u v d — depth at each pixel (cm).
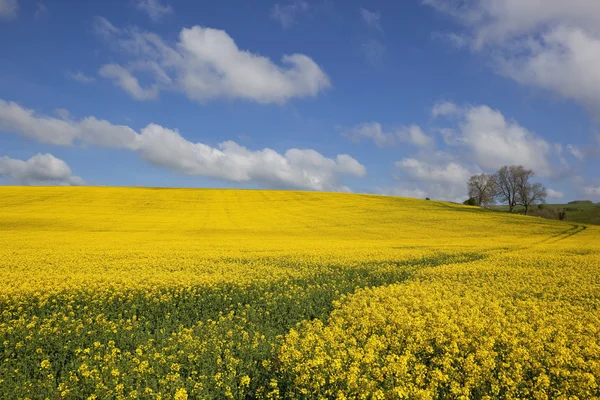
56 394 805
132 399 777
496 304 1393
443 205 7556
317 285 1861
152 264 2381
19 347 1059
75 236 3988
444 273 2166
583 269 2228
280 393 864
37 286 1661
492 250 3291
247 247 3378
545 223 5897
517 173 9212
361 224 5553
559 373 842
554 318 1226
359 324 1188
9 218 5038
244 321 1335
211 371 911
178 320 1376
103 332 1180
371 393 776
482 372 852
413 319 1169
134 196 7556
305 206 7150
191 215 6100
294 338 1044
